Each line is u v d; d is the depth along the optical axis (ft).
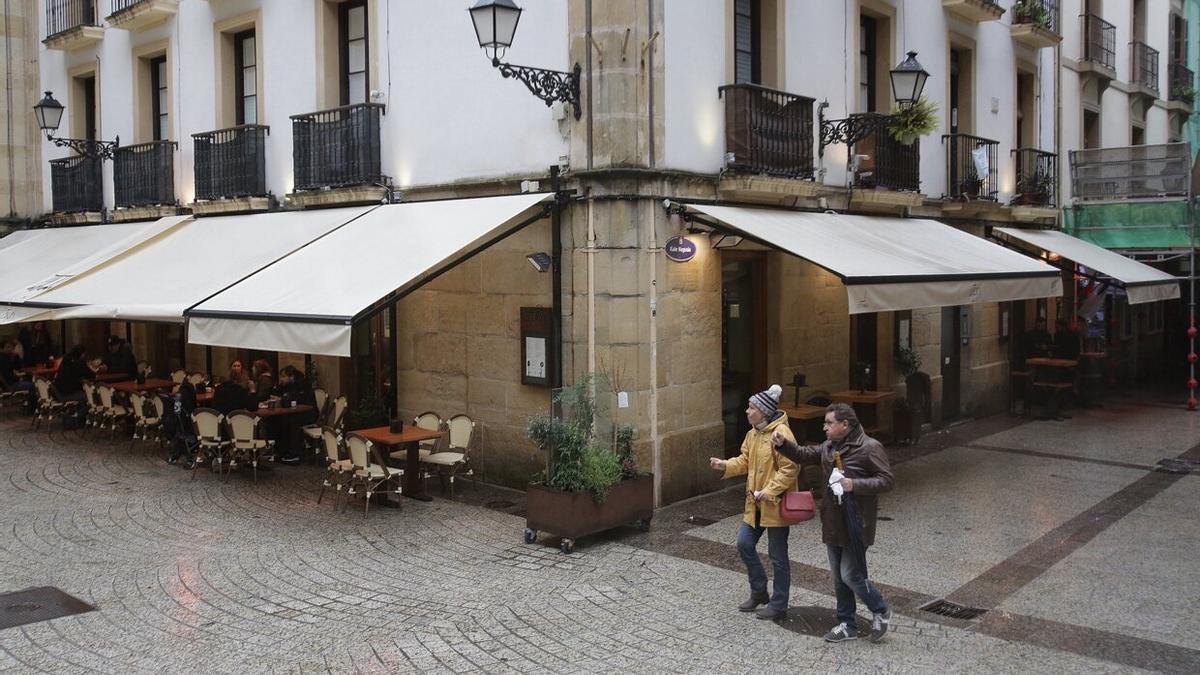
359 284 29.58
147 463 39.63
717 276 34.83
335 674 19.11
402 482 34.32
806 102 36.76
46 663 19.67
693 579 24.85
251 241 39.93
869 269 30.40
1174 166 57.57
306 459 40.50
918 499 33.86
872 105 44.34
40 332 63.82
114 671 19.26
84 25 54.24
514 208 31.81
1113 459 41.19
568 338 32.60
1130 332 71.41
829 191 39.22
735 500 33.55
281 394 40.70
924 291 31.73
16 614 22.44
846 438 20.27
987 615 22.25
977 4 48.11
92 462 39.86
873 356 44.68
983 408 53.11
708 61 33.96
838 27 40.42
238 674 19.10
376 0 38.70
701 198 33.55
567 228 32.48
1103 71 65.57
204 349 51.42
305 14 41.47
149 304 34.27
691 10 33.19
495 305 35.17
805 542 28.32
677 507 32.55
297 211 41.75
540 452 33.88
